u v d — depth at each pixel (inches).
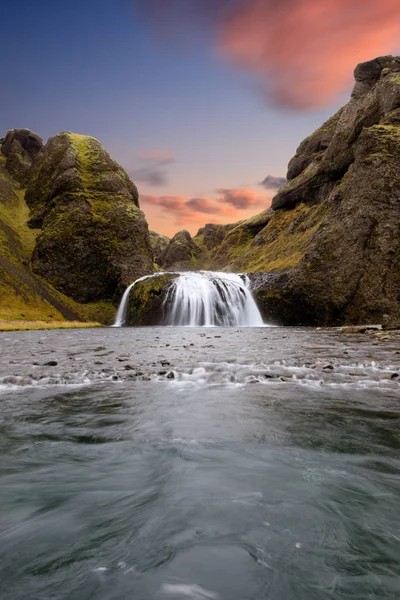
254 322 1813.5
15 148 3909.9
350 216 1717.5
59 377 341.4
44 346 695.7
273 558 86.0
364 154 1822.1
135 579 78.4
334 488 125.1
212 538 94.0
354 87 2984.7
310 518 104.7
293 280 1748.3
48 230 2554.1
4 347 675.4
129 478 134.7
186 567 82.4
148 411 231.9
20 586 77.2
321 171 3125.0
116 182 2940.5
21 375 350.0
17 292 1963.6
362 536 95.8
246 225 5157.5
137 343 740.7
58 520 104.6
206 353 521.7
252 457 155.2
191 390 291.4
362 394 275.4
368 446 168.7
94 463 150.4
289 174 3937.0
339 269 1667.1
